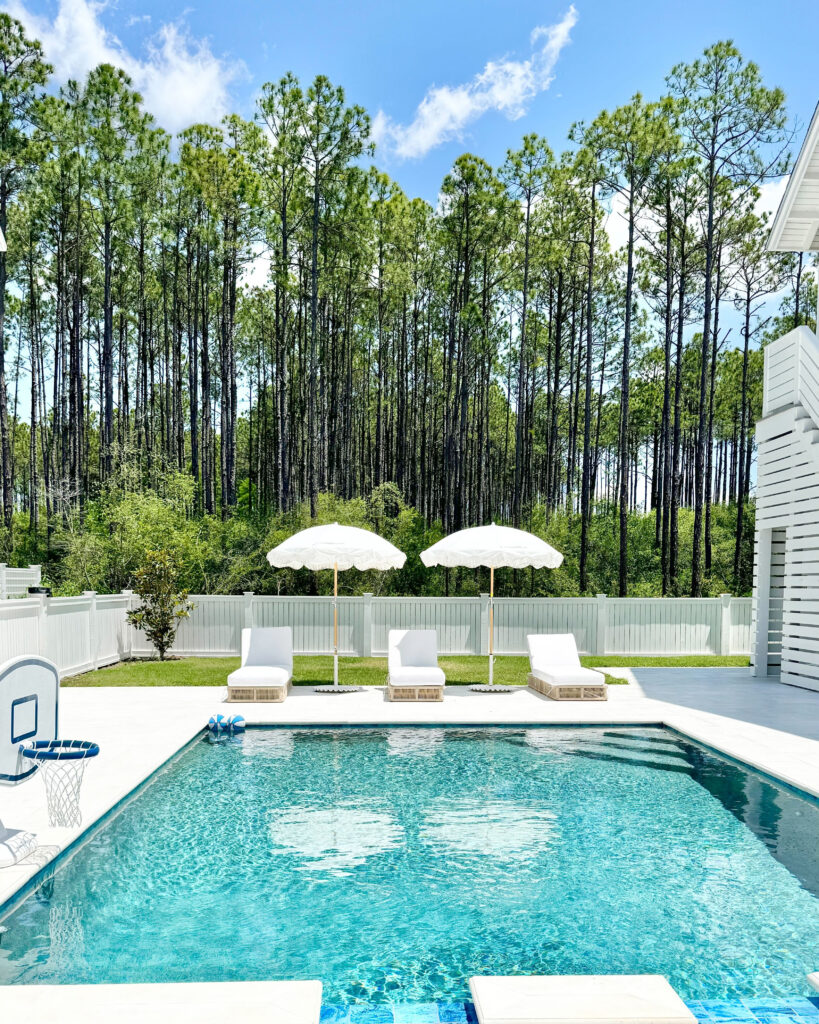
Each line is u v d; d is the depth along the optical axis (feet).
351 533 35.47
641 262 83.71
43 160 71.72
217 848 16.83
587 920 13.48
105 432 76.48
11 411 117.70
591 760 24.50
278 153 67.72
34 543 76.07
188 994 10.14
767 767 22.34
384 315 97.66
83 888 14.67
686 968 11.78
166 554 46.47
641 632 50.08
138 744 24.48
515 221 77.15
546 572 71.00
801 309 95.50
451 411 101.91
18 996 10.07
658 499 115.24
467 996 10.91
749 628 50.75
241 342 117.08
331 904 14.08
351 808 19.71
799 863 16.17
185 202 79.30
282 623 47.96
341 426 105.81
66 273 86.28
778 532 42.32
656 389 109.70
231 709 30.89
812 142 36.99
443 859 16.33
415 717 29.48
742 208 72.90
